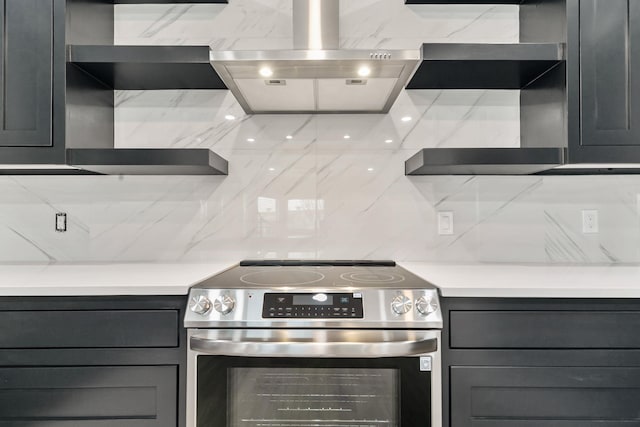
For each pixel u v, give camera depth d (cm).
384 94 166
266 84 154
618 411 124
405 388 122
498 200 190
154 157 153
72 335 126
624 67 149
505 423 125
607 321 125
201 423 123
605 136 149
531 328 125
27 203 189
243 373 124
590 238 188
